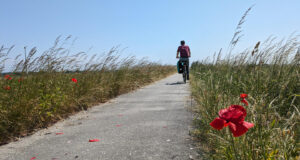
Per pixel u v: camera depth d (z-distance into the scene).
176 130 3.14
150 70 12.60
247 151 1.82
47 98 3.90
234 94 3.58
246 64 4.48
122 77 7.58
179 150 2.42
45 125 3.69
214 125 1.40
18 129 3.28
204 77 5.59
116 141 2.78
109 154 2.37
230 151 1.94
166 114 4.18
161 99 5.99
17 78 4.08
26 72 4.30
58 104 4.07
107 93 6.42
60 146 2.69
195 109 4.37
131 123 3.63
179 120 3.68
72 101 4.73
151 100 5.91
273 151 1.72
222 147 2.09
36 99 3.72
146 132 3.09
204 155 2.25
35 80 4.31
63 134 3.19
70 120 4.02
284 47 4.11
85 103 5.07
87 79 5.91
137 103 5.57
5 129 3.09
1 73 4.09
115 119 3.96
